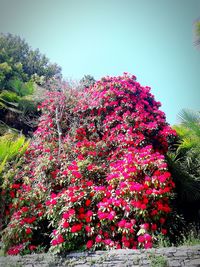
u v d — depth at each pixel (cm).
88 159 502
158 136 567
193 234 440
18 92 1218
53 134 623
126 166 444
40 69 1642
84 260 367
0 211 514
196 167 610
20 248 425
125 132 547
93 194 432
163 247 370
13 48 1616
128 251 358
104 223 395
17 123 952
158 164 436
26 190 496
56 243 386
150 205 413
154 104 675
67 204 421
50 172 503
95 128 593
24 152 612
